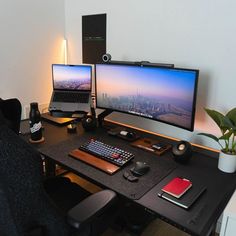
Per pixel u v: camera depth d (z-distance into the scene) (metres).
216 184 1.20
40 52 2.11
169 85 1.43
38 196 0.83
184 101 1.39
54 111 1.92
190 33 1.55
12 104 1.62
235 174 1.30
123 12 1.83
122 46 1.90
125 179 1.21
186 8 1.53
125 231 1.78
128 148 1.53
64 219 0.94
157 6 1.65
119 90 1.68
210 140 1.60
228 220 1.00
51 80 2.24
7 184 0.75
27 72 2.06
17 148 0.75
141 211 1.82
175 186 1.15
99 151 1.43
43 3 2.04
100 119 1.86
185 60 1.61
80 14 2.10
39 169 0.80
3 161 0.73
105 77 1.73
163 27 1.65
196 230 0.92
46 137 1.64
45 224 0.90
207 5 1.45
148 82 1.52
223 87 1.50
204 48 1.52
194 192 1.13
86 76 1.91
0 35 1.84
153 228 1.82
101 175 1.24
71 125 1.79
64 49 2.29
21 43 1.97
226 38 1.43
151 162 1.38
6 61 1.92
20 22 1.93
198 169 1.33
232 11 1.38
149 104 1.56
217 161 1.42
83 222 0.91
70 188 1.41
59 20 2.19
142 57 1.81
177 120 1.46
